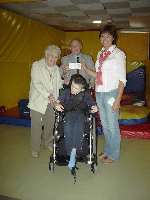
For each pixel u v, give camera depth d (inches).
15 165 141.4
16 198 110.3
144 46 339.6
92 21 286.0
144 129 188.1
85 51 357.1
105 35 128.3
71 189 119.0
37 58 285.3
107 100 131.7
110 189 119.2
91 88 157.5
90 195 114.4
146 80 339.0
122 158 151.4
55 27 331.6
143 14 244.8
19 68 255.1
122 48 344.2
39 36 286.7
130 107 223.6
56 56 144.6
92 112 127.9
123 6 211.3
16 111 234.1
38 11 233.5
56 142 127.2
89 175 131.9
